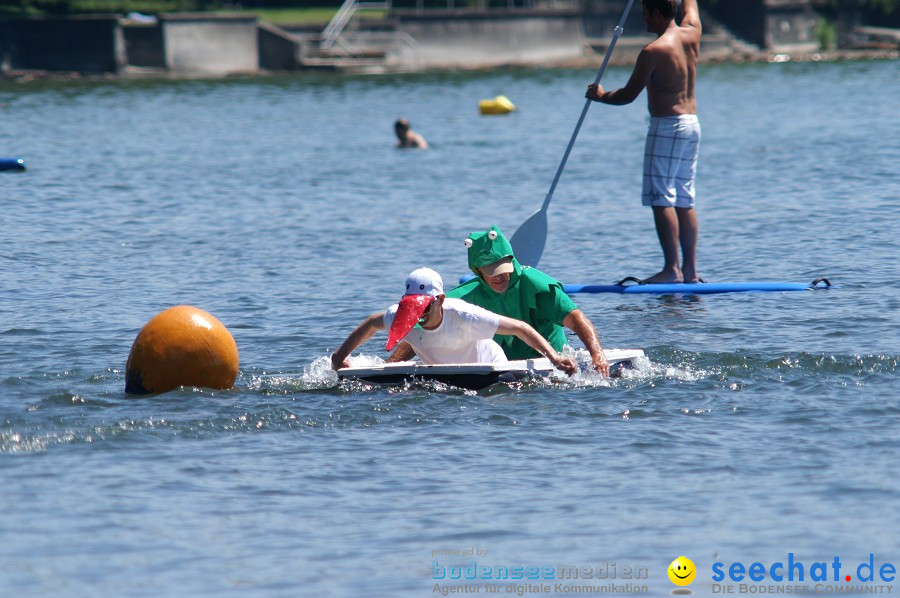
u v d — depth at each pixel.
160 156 84.75
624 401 25.77
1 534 18.91
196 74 176.88
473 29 195.00
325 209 59.88
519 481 21.14
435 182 70.44
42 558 18.03
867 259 43.19
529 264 38.31
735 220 53.19
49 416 24.89
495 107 120.88
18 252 47.19
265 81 168.12
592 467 21.78
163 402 25.91
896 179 63.62
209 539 18.75
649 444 22.91
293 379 28.00
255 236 51.34
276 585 17.06
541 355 28.77
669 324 33.91
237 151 88.38
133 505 20.12
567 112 123.31
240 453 22.75
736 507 19.70
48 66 172.50
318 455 22.62
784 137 89.12
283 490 20.83
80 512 19.80
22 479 21.30
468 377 26.81
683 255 40.62
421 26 191.88
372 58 186.62
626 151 85.38
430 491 20.73
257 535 18.91
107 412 25.17
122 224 54.94
